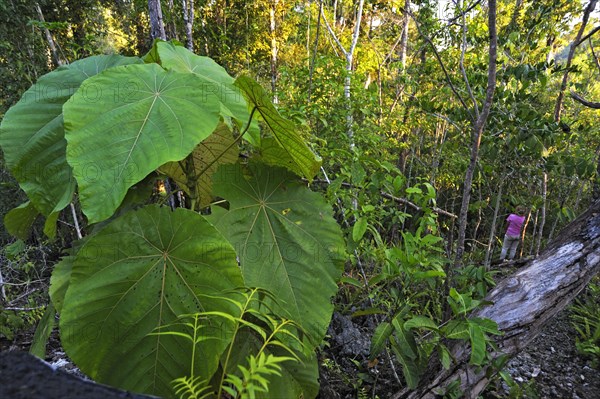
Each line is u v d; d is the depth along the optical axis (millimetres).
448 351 1742
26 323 3168
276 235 1455
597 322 3576
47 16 5594
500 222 6336
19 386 564
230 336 1134
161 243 1173
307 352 1312
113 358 1120
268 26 8766
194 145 1093
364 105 4172
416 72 5039
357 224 1963
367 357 2600
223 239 1166
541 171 3396
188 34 3131
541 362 3027
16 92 4340
